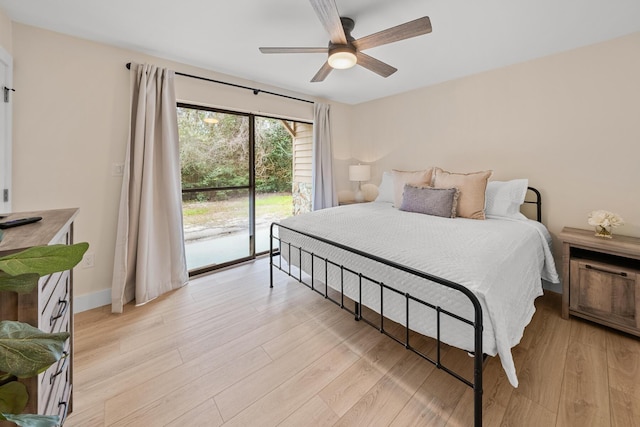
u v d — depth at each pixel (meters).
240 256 3.31
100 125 2.18
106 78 2.19
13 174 1.86
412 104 3.47
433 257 1.40
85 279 2.18
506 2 1.68
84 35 2.04
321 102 3.81
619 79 2.10
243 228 3.31
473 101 2.92
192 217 2.90
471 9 1.75
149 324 1.97
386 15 1.81
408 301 1.36
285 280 2.76
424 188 2.63
